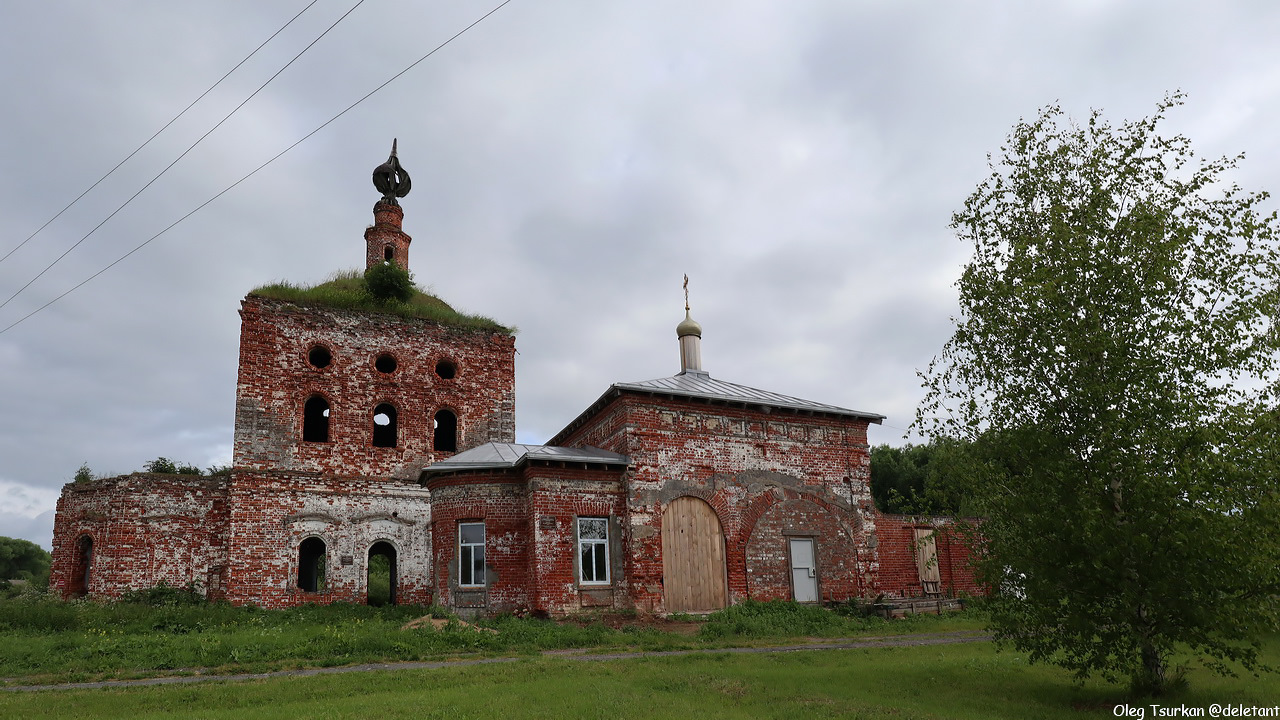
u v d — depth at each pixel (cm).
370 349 3197
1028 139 1320
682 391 2372
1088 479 1107
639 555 2223
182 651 1634
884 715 1046
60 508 2969
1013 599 1205
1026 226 1298
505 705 1091
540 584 2142
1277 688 1184
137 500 2806
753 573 2369
